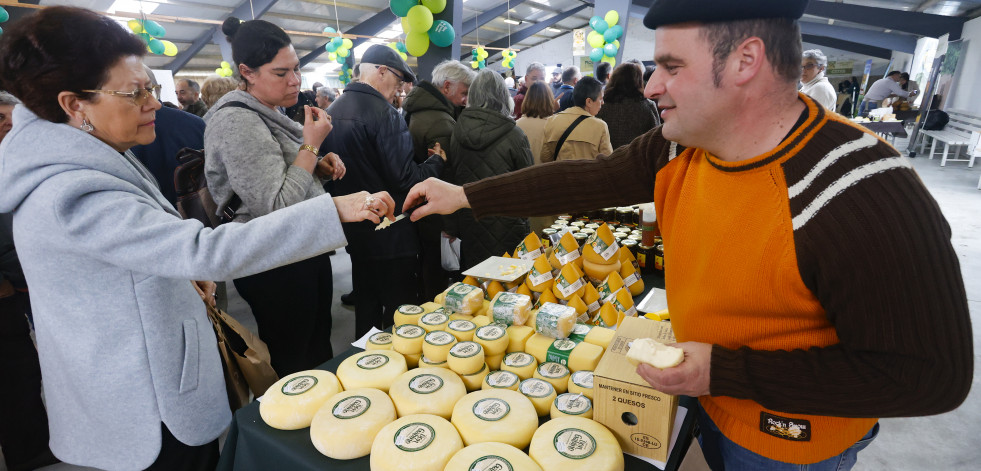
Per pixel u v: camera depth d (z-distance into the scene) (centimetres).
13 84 82
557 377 103
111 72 85
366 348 121
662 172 81
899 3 1042
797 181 57
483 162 232
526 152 239
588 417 92
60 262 87
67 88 82
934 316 50
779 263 59
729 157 64
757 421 73
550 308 117
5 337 168
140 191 89
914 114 934
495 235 244
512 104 248
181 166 151
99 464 99
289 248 84
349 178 202
